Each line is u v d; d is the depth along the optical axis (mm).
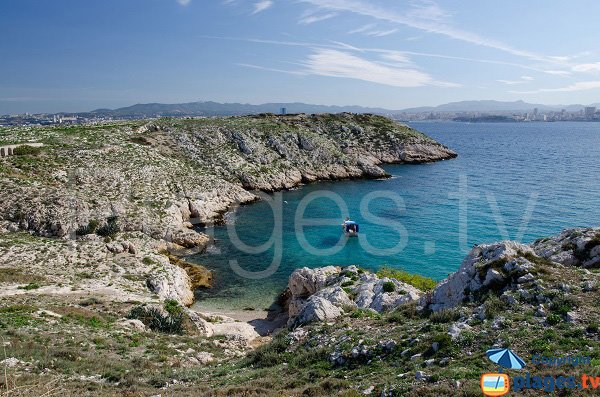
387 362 18312
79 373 20625
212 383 19875
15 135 90188
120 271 46000
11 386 15812
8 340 23312
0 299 32281
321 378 18234
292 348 23734
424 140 154875
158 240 60438
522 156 159375
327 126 149375
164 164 88625
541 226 68625
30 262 44500
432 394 13703
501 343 16812
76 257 48031
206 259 58719
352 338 21656
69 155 77750
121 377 20344
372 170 121500
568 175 113375
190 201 77062
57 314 30141
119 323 31234
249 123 134250
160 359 24719
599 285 20250
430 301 24812
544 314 18625
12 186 60781
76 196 63000
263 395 16031
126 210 64688
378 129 154625
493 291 22328
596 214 73875
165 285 43906
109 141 93250
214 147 110688
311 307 28625
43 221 55750
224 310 43969
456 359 16562
